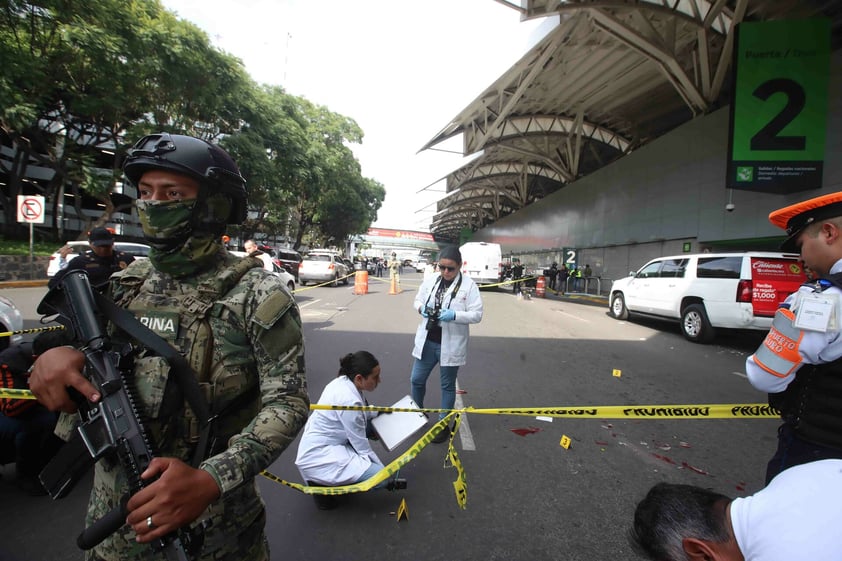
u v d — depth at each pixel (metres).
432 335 3.73
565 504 2.65
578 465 3.17
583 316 12.21
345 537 2.29
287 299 1.11
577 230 25.53
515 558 2.16
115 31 11.22
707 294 8.10
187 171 1.00
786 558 0.80
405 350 6.91
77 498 2.61
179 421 0.99
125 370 0.97
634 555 2.19
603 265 22.42
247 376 1.07
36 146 17.55
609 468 3.14
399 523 2.43
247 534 1.11
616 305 11.74
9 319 4.26
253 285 1.09
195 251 1.05
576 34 14.09
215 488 0.85
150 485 0.80
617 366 6.30
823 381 1.46
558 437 3.69
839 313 1.37
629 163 19.94
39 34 10.73
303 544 2.22
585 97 20.25
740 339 8.84
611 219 21.53
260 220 28.23
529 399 4.65
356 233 45.03
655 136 22.67
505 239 42.72
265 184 19.27
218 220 1.10
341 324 9.24
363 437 2.72
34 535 2.22
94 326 0.98
